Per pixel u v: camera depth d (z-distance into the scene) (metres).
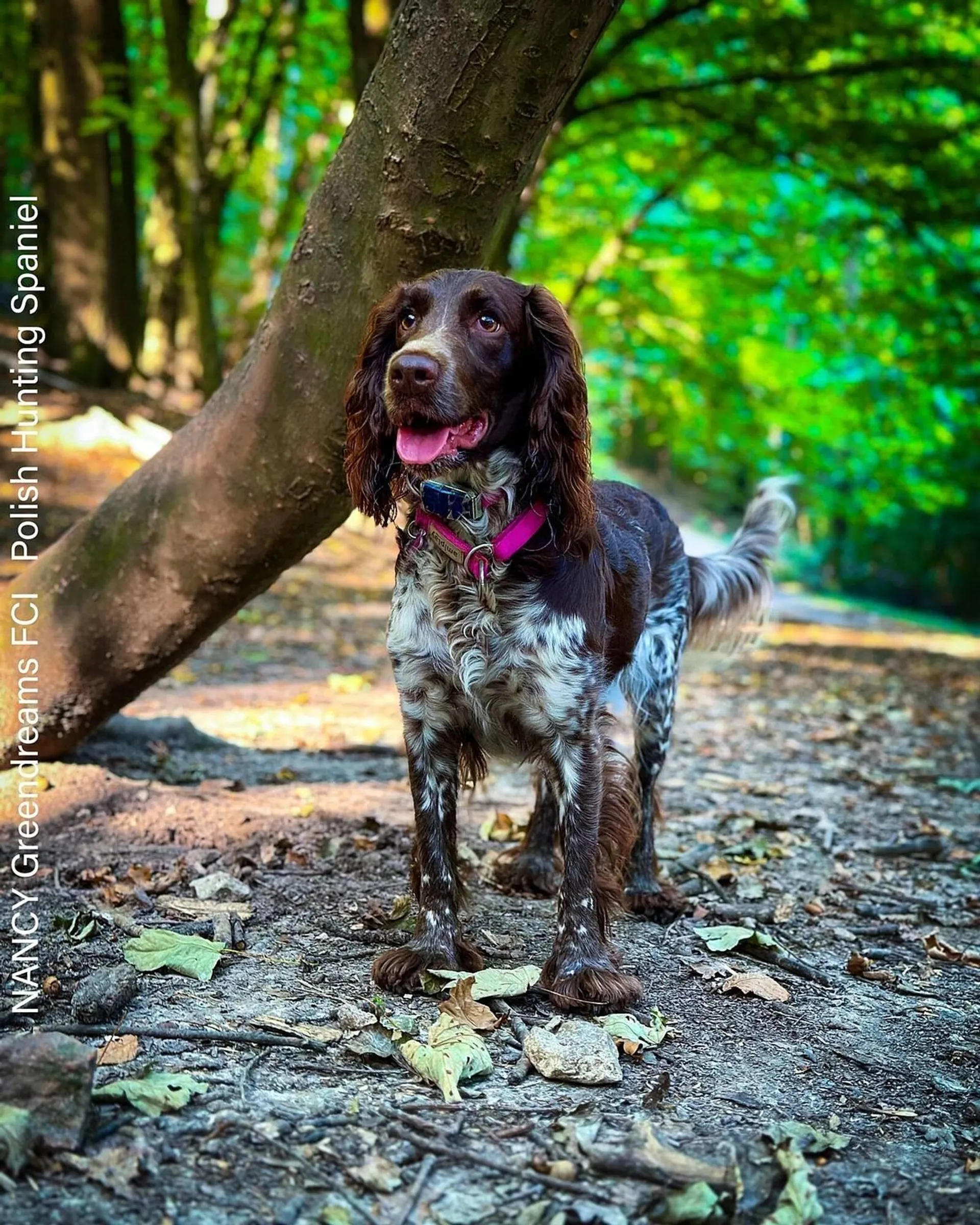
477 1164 2.29
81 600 4.26
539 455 3.10
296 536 4.06
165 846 4.09
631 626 3.73
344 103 15.18
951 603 29.27
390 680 8.24
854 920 4.05
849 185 12.05
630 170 14.25
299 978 3.18
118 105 11.50
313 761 5.63
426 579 3.17
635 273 14.95
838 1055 2.92
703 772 6.33
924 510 19.03
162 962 3.14
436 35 3.35
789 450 17.52
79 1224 2.03
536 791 4.18
